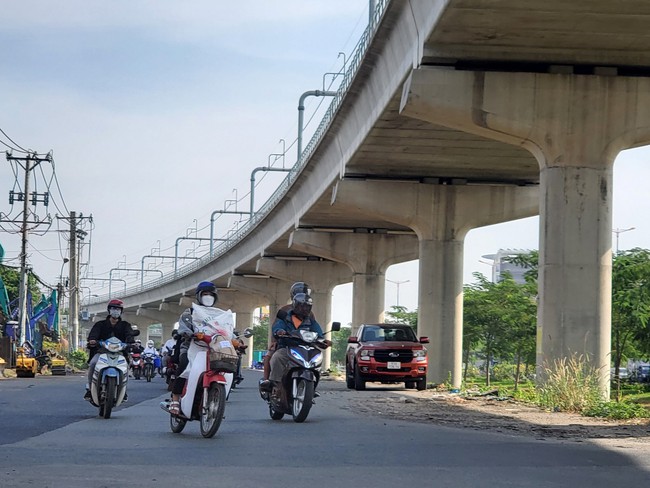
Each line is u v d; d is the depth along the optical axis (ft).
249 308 397.39
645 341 163.43
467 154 128.57
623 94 89.40
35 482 30.78
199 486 30.42
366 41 106.52
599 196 88.99
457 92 88.43
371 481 32.07
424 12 84.84
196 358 48.14
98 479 31.71
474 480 32.50
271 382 59.31
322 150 156.25
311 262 254.88
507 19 79.05
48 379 147.84
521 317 212.02
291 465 36.50
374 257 201.46
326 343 59.06
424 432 52.49
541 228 89.92
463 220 143.02
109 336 61.00
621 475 34.06
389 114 108.47
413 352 116.67
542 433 53.26
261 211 240.53
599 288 88.33
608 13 76.79
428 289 142.51
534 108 88.94
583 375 83.35
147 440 45.98
